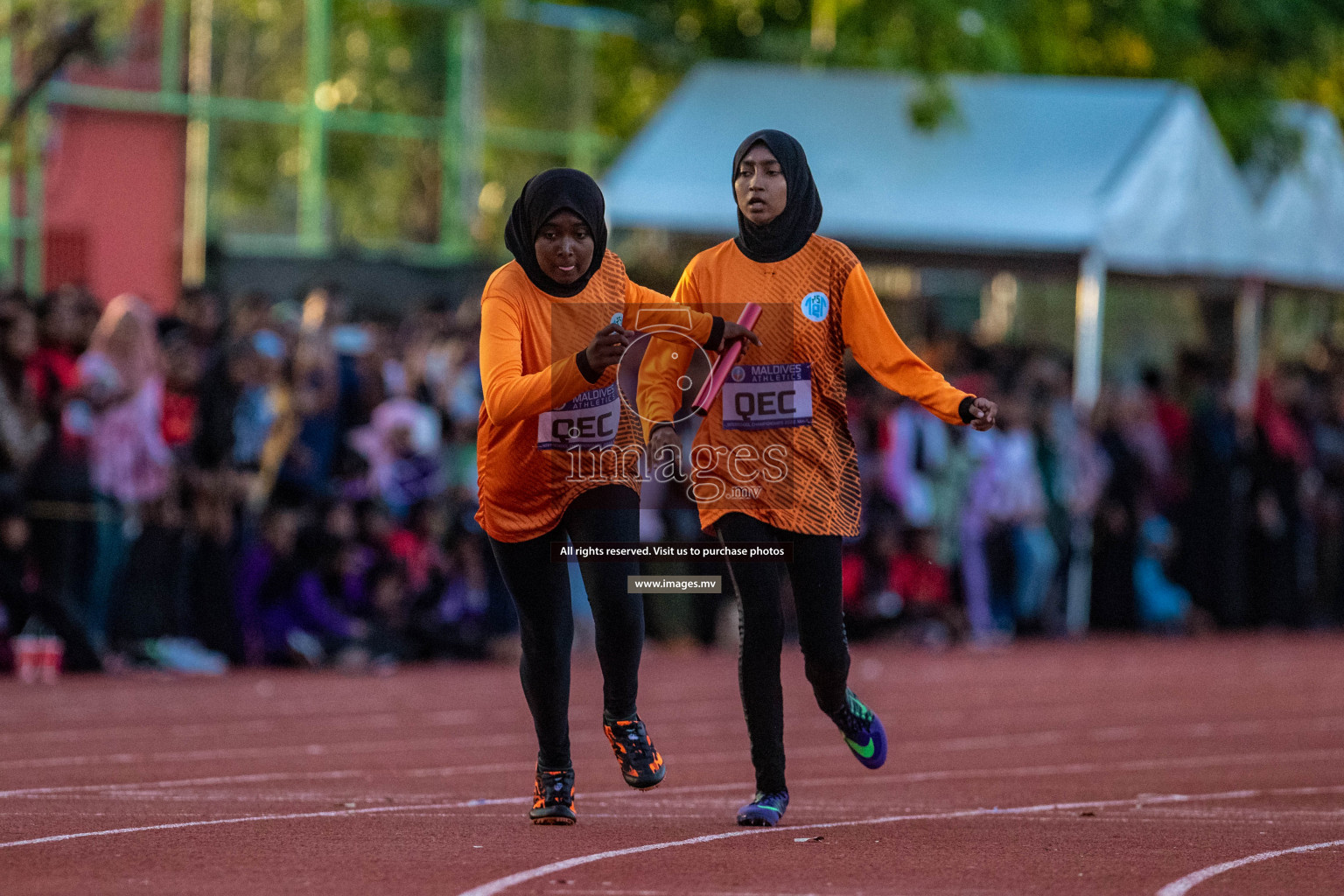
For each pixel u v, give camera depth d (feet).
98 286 149.59
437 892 41.93
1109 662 125.39
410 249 164.96
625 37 184.14
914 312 163.63
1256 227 155.63
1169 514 153.99
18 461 102.68
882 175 147.33
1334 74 195.00
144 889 42.09
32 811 55.06
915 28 164.25
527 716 88.33
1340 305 186.19
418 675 110.11
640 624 52.95
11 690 95.30
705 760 73.61
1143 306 183.73
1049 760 74.64
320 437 114.32
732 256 54.29
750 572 53.01
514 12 171.32
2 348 102.99
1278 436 158.30
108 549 105.91
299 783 63.72
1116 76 183.83
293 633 112.68
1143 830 53.21
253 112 156.15
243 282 146.30
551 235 51.08
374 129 162.40
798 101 151.84
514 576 52.65
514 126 172.35
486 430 51.65
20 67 141.38
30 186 146.10
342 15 160.66
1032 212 145.38
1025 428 141.08
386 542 116.88
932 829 53.16
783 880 43.93
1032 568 140.77
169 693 95.61
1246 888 43.50
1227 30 190.60
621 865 45.70
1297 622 160.04
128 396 105.91
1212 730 86.22
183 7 152.87
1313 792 65.16
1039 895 42.32
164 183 152.25
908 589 136.15
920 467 135.95
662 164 146.82
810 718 90.74
